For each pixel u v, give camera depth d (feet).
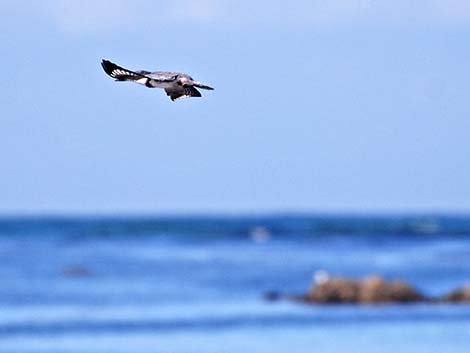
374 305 193.26
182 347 156.76
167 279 262.26
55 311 198.59
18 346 159.63
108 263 315.58
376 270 281.33
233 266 300.40
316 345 156.97
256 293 225.56
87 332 172.14
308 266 297.53
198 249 383.24
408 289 196.34
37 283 253.24
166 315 190.70
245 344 158.51
